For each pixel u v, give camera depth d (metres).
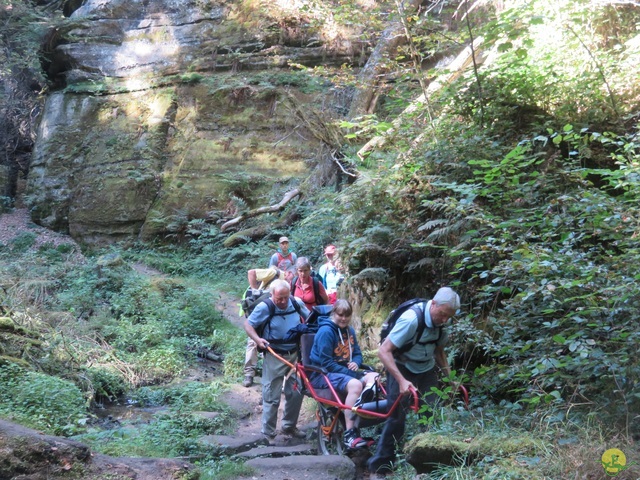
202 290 12.59
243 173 17.97
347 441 5.52
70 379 7.64
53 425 5.95
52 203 20.11
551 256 5.10
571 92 7.66
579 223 5.73
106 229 18.86
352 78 10.07
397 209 7.80
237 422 7.20
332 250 8.91
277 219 16.38
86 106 20.77
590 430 4.37
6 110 23.98
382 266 7.74
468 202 6.19
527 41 7.25
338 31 18.05
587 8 7.90
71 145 20.55
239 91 19.14
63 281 12.92
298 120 17.78
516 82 7.85
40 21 22.02
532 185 6.58
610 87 7.65
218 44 19.94
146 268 16.88
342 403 5.64
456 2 11.08
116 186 19.08
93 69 21.08
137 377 8.55
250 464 5.37
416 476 4.75
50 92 22.25
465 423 5.16
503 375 5.16
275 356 6.45
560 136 6.36
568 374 5.09
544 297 4.98
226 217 17.62
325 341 5.91
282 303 6.55
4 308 8.76
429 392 5.06
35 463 4.16
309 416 7.24
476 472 4.29
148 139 19.42
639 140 6.18
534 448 4.37
